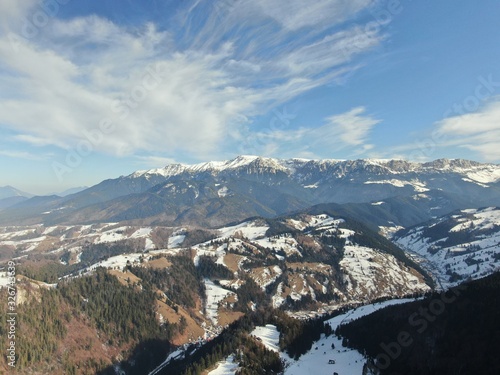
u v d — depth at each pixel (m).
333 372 196.88
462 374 162.75
